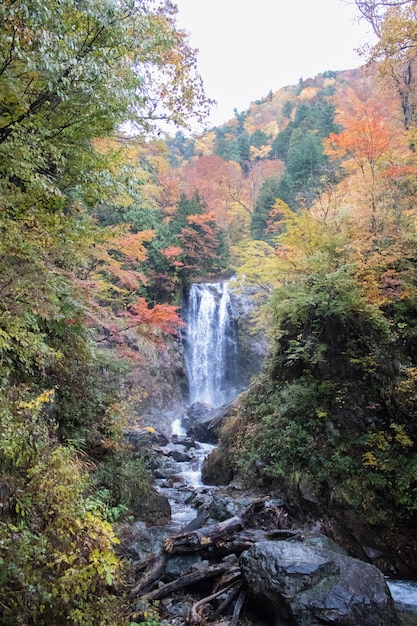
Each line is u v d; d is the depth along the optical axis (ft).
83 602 11.39
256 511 27.43
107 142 27.43
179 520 29.84
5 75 14.17
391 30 33.68
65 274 22.53
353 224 38.24
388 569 24.75
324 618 16.37
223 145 153.69
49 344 23.53
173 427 67.56
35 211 16.90
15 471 12.79
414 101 51.70
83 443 25.00
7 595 9.90
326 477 28.71
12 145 14.24
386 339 32.53
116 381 35.83
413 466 26.66
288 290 36.35
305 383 34.32
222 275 94.79
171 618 17.44
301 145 110.01
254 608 18.39
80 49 17.03
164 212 88.89
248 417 39.34
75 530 12.25
